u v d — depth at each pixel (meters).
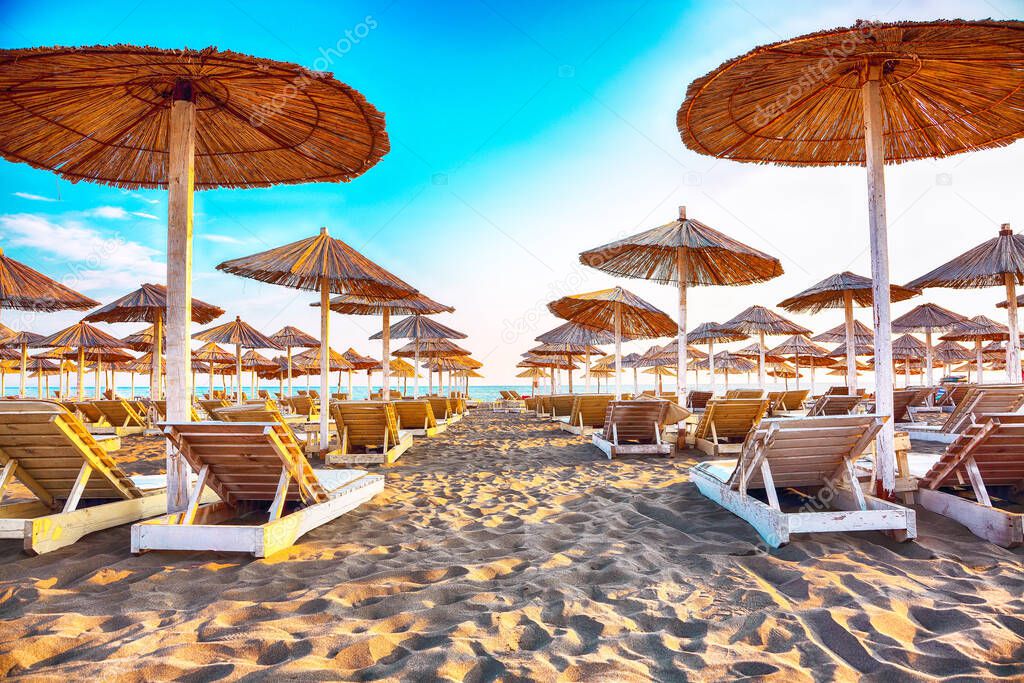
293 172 5.22
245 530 3.29
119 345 15.06
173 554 3.35
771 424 3.50
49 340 14.56
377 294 7.54
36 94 3.75
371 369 29.55
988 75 3.81
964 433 3.74
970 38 3.22
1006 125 4.36
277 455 3.64
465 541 3.73
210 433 3.46
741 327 15.02
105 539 3.64
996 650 2.13
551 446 9.12
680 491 5.09
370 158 4.85
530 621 2.44
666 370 32.38
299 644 2.20
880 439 3.94
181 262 3.80
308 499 4.06
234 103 4.20
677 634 2.36
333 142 4.69
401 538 3.81
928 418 13.00
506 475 6.37
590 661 2.09
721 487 4.37
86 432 3.68
